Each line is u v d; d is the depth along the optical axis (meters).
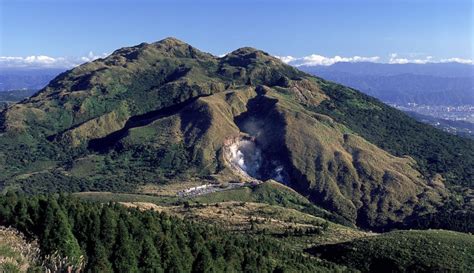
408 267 127.00
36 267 56.50
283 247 127.31
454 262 127.06
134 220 80.50
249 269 88.38
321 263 118.25
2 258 54.97
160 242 78.50
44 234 66.31
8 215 70.56
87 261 67.31
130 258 71.06
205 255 79.50
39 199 76.56
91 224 71.88
